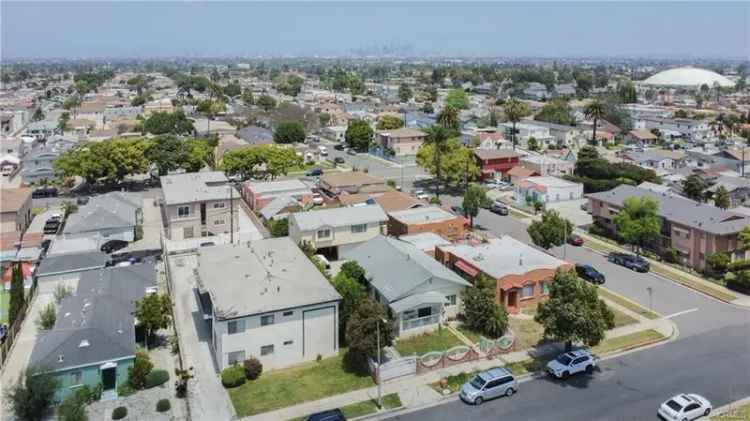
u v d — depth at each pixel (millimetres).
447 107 139250
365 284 51656
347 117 176500
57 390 37875
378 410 37250
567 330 40938
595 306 42625
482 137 127250
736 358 43375
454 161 96500
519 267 53500
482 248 59969
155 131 144625
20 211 75500
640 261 62719
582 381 40500
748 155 116625
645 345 45688
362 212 68875
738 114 185500
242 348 42062
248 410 37531
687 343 45969
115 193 84188
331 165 123062
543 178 98625
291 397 39031
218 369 42500
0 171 112375
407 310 46625
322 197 87562
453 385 40031
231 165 103062
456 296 50406
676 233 65375
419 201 78125
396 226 70625
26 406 35844
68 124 158875
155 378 40719
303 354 43938
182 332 48438
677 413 35000
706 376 40812
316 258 59344
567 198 92875
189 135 144375
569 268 54062
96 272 55031
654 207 64250
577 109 189625
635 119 164750
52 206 91625
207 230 76250
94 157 99312
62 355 38562
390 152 132500
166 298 49406
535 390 39438
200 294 49406
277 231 71500
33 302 55188
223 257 53188
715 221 63031
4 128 161750
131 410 37625
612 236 74125
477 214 80938
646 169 102562
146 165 103938
